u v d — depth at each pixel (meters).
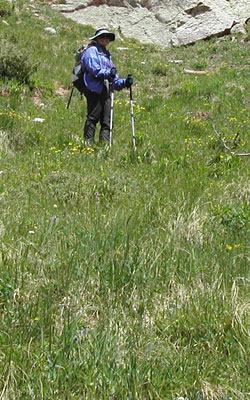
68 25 23.78
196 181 7.57
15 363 3.43
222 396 3.36
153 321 4.05
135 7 27.00
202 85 15.64
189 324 3.98
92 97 9.70
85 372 3.44
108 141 9.74
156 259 4.79
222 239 5.50
